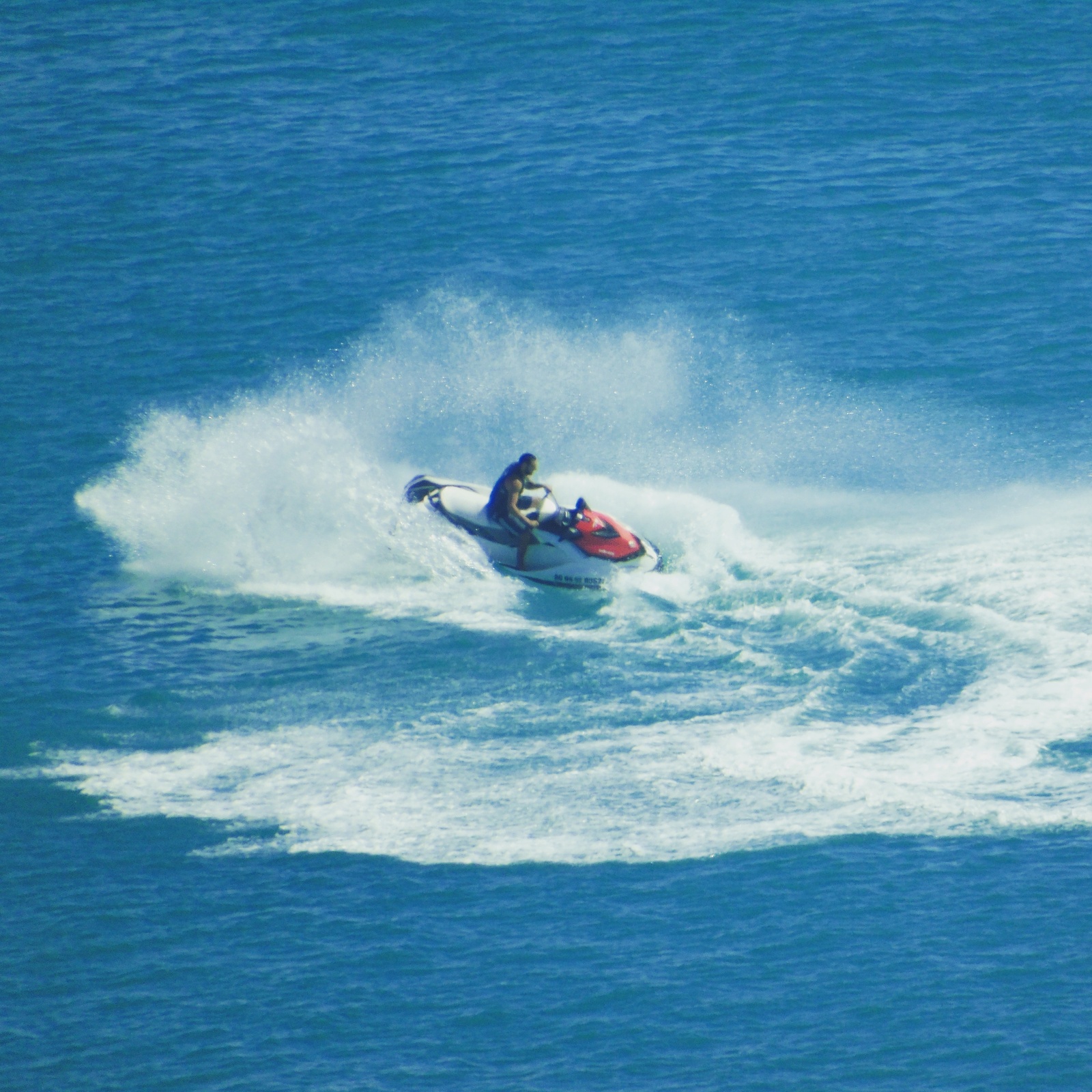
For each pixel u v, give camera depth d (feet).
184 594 248.11
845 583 230.89
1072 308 349.82
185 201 448.24
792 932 155.12
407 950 156.46
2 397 335.06
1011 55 520.42
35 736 201.87
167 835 177.58
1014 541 241.76
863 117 481.05
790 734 188.96
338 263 405.18
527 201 437.99
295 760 192.54
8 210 445.37
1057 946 149.69
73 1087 140.05
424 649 223.92
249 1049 144.25
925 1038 140.36
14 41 604.08
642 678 209.46
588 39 565.12
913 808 171.63
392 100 521.65
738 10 580.30
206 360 353.10
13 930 161.79
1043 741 182.09
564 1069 140.05
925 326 350.43
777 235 405.59
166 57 576.61
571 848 170.09
